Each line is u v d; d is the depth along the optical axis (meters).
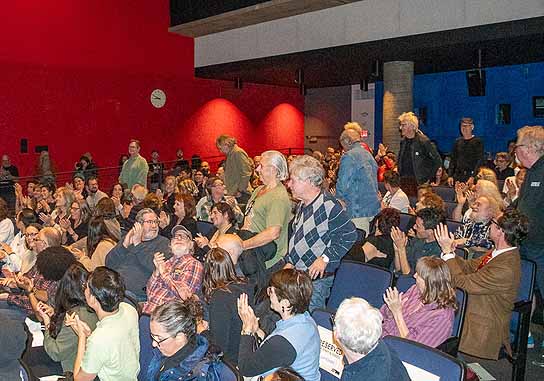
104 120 12.60
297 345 2.56
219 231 4.50
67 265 3.90
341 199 4.78
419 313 3.12
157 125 13.42
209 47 13.62
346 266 3.83
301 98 16.34
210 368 2.41
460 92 13.23
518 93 12.30
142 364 2.97
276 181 3.84
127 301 3.42
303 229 3.53
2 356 2.56
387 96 11.21
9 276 4.53
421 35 9.60
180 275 3.75
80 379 2.77
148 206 5.75
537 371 4.11
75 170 11.48
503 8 8.55
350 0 10.41
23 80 11.54
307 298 2.63
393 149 11.10
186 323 2.45
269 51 12.24
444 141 13.59
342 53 10.83
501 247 3.50
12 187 10.77
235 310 3.00
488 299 3.48
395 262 4.33
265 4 10.91
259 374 2.55
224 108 14.63
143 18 13.06
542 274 3.98
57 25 11.92
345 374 2.11
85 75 12.30
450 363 2.26
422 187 5.70
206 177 9.55
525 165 4.09
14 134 11.47
